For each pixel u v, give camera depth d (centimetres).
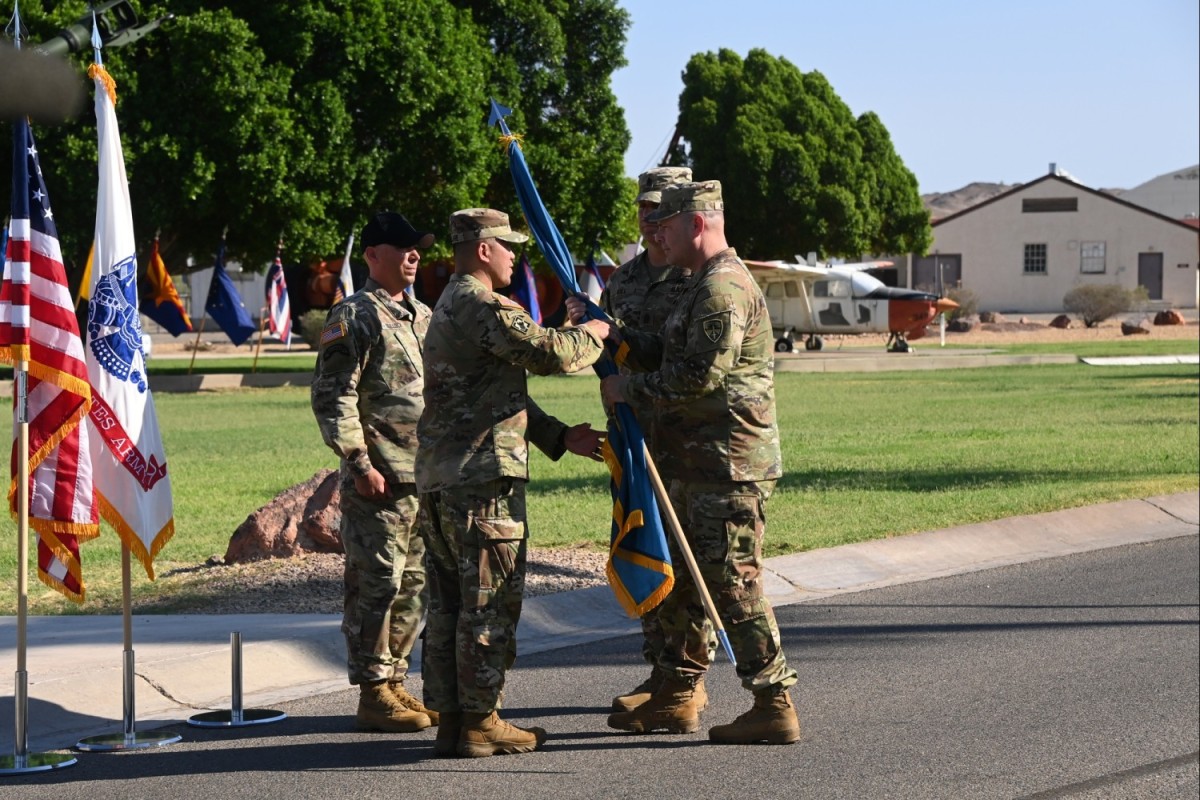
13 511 616
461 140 3281
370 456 627
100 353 615
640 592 578
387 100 3170
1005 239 8606
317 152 3095
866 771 580
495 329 562
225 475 1559
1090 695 705
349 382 618
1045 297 8588
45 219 598
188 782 561
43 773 575
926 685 726
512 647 588
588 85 3853
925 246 6812
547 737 628
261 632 789
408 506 632
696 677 634
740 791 552
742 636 600
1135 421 2106
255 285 7662
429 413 582
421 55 3164
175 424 2275
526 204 612
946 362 3888
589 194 3747
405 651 650
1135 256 8438
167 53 2973
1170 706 685
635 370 632
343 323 620
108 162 623
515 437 578
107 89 627
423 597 651
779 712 612
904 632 848
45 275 594
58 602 907
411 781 562
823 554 1051
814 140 6241
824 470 1541
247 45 3012
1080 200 8488
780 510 1244
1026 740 627
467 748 592
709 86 6288
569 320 604
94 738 621
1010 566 1061
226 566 1003
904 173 6700
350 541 632
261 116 2962
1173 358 3959
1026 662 774
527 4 3678
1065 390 2812
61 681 684
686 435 589
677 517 603
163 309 3281
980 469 1531
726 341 566
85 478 615
